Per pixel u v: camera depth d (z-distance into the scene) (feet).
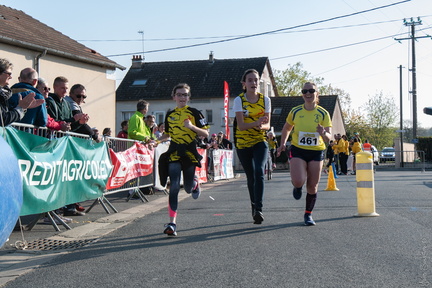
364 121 228.84
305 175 21.44
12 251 17.12
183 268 14.39
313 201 21.70
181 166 20.80
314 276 13.21
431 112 29.91
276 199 33.42
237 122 21.27
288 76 204.23
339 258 15.20
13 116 17.80
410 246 16.79
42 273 14.26
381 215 24.26
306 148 21.45
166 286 12.64
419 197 33.01
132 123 35.86
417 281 12.64
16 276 13.92
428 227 20.49
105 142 27.94
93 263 15.33
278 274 13.47
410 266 14.12
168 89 140.15
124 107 140.56
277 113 141.59
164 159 20.90
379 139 224.94
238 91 135.13
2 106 17.58
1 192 11.94
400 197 33.04
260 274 13.51
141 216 26.18
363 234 19.13
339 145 74.74
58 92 25.44
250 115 21.31
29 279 13.64
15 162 13.03
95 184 26.27
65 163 22.45
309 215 21.72
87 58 62.08
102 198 28.17
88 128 26.76
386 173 77.66
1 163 12.19
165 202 33.94
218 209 28.55
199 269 14.23
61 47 58.95
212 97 135.44
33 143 19.57
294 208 27.89
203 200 34.55
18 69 52.60
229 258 15.48
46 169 20.51
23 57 53.26
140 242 18.61
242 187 47.73
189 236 19.61
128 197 34.53
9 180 12.38
